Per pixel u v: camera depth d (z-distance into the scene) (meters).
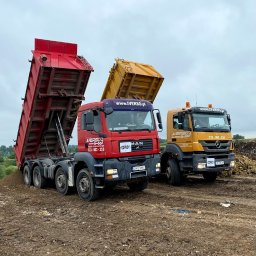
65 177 12.77
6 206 11.23
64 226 8.39
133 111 11.37
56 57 13.60
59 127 14.83
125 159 10.93
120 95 15.18
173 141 14.49
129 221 8.59
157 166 11.59
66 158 13.34
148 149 11.41
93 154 11.09
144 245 6.68
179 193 12.55
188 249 6.38
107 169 10.65
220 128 14.14
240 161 18.22
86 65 13.97
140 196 11.95
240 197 11.54
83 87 14.38
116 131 10.87
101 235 7.47
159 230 7.66
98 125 10.94
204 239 6.92
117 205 10.66
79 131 11.79
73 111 14.79
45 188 14.77
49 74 13.19
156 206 10.28
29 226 8.50
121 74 14.83
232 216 8.80
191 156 13.73
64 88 13.98
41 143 15.55
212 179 15.26
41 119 14.44
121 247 6.62
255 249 6.27
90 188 11.31
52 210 10.41
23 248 6.80
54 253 6.45
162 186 14.27
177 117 14.34
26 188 15.10
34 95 13.53
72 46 14.12
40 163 14.66
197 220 8.45
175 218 8.72
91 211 10.01
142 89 15.67
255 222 8.17
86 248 6.66
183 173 14.66
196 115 13.80
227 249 6.32
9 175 17.38
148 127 11.56
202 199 11.19
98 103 11.02
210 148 13.77
